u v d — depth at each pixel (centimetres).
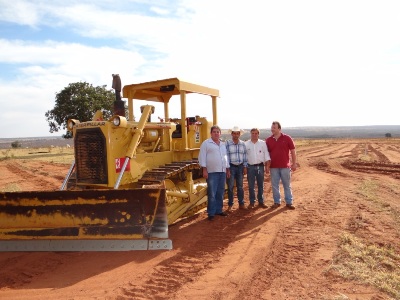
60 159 2764
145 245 543
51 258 523
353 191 1052
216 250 564
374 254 529
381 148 3347
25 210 559
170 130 766
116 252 538
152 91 843
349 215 756
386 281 441
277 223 704
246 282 446
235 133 822
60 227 554
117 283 444
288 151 849
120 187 636
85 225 550
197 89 800
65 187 674
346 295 405
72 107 3180
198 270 485
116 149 629
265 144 851
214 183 747
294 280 447
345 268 476
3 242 559
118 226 547
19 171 1939
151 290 425
